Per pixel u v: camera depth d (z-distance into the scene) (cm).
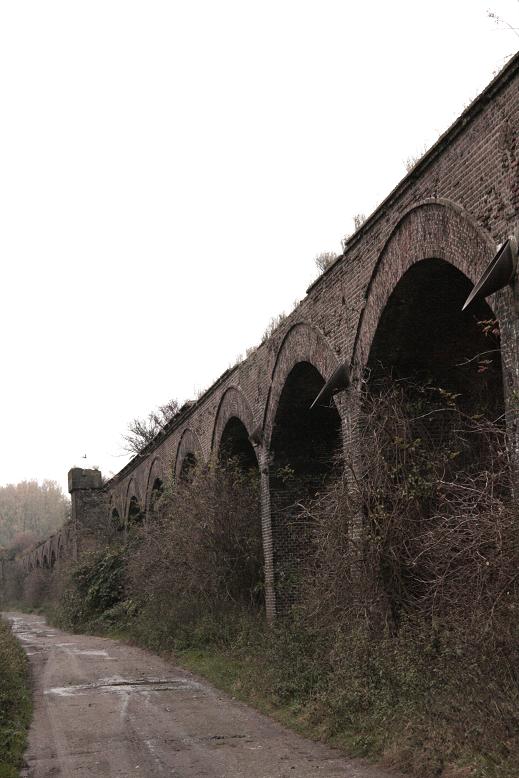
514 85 755
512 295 732
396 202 1005
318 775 674
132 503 3416
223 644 1488
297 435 1542
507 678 650
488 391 1126
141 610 2255
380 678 842
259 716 949
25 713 1003
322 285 1277
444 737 662
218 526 1722
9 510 12444
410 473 1004
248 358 1681
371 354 1105
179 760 757
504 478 712
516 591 648
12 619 4288
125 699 1120
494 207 785
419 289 999
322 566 1101
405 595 984
